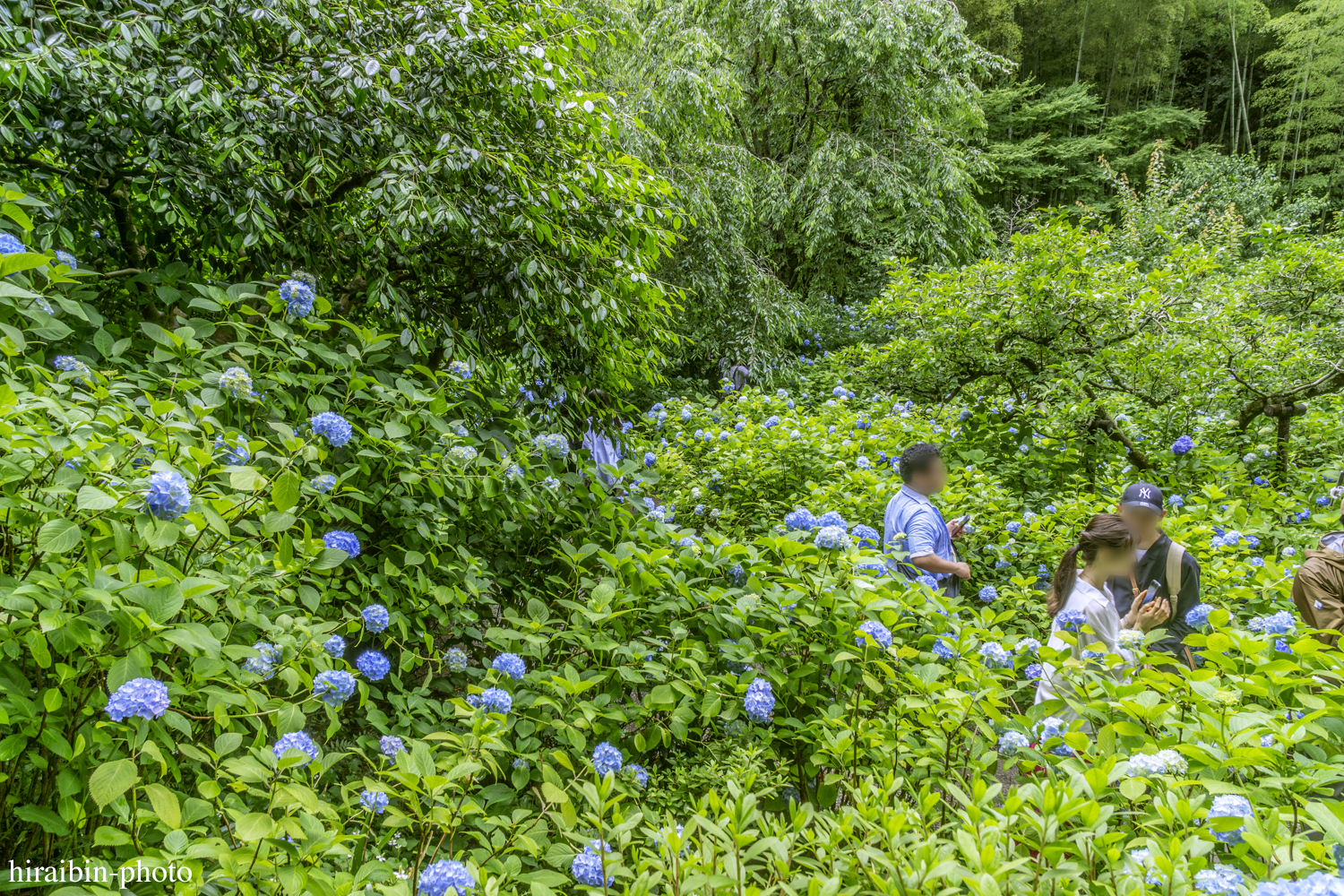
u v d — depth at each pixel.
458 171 2.90
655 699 2.13
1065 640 2.39
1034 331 6.20
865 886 1.39
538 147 3.28
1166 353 5.72
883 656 2.21
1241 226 12.29
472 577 2.54
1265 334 6.27
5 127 2.13
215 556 1.80
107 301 2.66
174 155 2.50
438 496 2.51
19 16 2.23
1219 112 28.31
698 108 10.59
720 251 11.04
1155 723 1.62
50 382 1.83
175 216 2.49
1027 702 2.71
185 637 1.36
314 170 2.69
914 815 1.49
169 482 1.48
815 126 14.09
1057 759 1.79
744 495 4.91
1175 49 26.19
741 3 12.75
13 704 1.27
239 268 3.02
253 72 2.70
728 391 8.54
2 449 1.41
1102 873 1.33
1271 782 1.33
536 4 3.44
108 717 1.41
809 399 9.52
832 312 13.48
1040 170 22.42
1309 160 23.92
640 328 3.78
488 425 3.13
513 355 3.35
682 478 5.08
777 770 2.13
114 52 2.31
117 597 1.35
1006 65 13.77
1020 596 3.56
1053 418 5.86
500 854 1.75
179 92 2.36
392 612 2.29
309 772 1.69
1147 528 3.14
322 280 3.01
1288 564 3.44
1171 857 1.19
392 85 2.93
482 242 2.97
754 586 2.42
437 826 1.69
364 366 2.76
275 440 2.31
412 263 3.18
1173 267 6.48
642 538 2.91
